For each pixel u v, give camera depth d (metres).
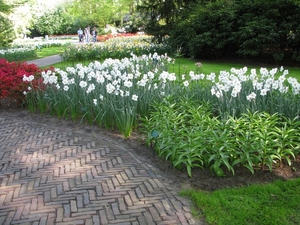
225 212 2.90
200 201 3.05
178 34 16.91
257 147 3.59
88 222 2.76
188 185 3.40
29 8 22.50
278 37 13.07
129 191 3.25
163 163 3.90
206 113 4.90
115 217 2.83
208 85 5.97
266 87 4.73
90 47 16.38
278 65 13.55
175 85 6.21
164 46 17.42
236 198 3.12
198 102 5.61
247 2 13.84
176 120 4.51
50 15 46.84
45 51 23.47
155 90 5.71
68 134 5.05
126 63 6.77
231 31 14.50
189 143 3.72
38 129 5.34
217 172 3.48
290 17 12.62
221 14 14.20
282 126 4.50
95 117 5.62
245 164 3.66
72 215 2.86
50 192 3.25
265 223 2.74
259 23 13.02
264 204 3.02
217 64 14.12
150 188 3.31
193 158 3.59
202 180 3.49
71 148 4.45
